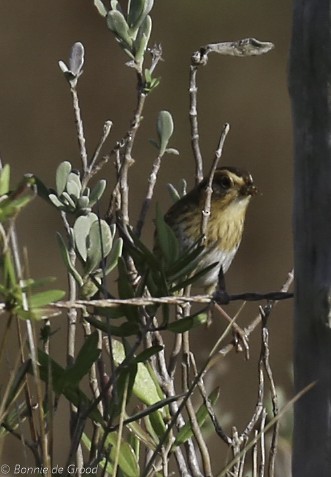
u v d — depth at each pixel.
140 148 25.95
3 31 28.50
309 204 7.28
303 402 7.45
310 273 7.30
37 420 8.60
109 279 13.62
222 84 27.56
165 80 27.83
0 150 26.89
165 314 8.23
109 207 9.44
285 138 26.86
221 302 8.15
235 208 12.46
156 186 25.16
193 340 19.78
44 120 27.41
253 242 24.36
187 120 26.98
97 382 9.45
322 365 7.34
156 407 8.28
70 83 9.44
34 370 7.66
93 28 28.62
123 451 8.60
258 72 27.75
